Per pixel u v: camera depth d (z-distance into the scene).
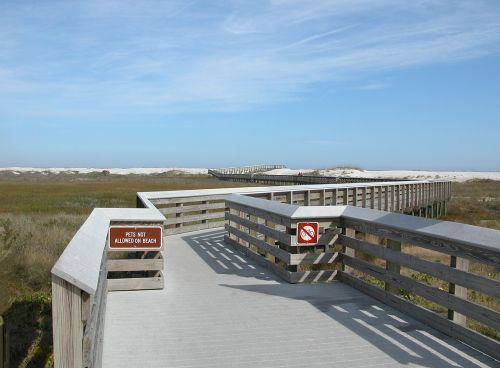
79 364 2.34
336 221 7.01
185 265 8.27
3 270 5.63
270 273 7.64
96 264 2.92
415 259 5.12
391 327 4.99
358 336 4.74
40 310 6.46
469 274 4.30
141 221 6.61
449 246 4.54
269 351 4.39
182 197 12.29
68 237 10.46
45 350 5.21
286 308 5.71
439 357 4.18
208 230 12.98
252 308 5.73
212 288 6.68
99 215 5.90
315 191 12.83
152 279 6.55
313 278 7.02
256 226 8.55
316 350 4.39
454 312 4.67
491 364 4.02
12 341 5.45
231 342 4.62
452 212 28.36
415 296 6.74
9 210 19.98
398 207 20.11
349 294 6.34
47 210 20.16
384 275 5.83
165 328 5.02
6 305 5.15
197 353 4.36
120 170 139.12
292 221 6.86
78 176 88.06
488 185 56.25
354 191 14.75
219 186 43.22
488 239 4.05
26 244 9.16
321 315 5.43
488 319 4.11
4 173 102.12
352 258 6.71
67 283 2.33
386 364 4.06
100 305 3.80
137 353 4.36
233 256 9.16
